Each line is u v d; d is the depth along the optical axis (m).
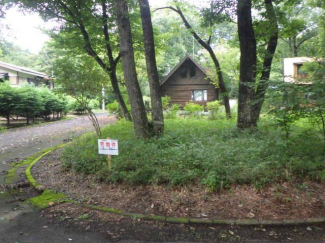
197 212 4.04
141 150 5.84
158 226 3.74
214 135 7.48
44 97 19.30
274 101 5.10
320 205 4.07
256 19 9.73
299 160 5.04
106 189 4.96
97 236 3.52
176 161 5.19
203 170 5.01
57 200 4.66
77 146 7.16
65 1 11.08
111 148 5.35
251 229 3.61
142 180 4.90
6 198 4.92
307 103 4.88
